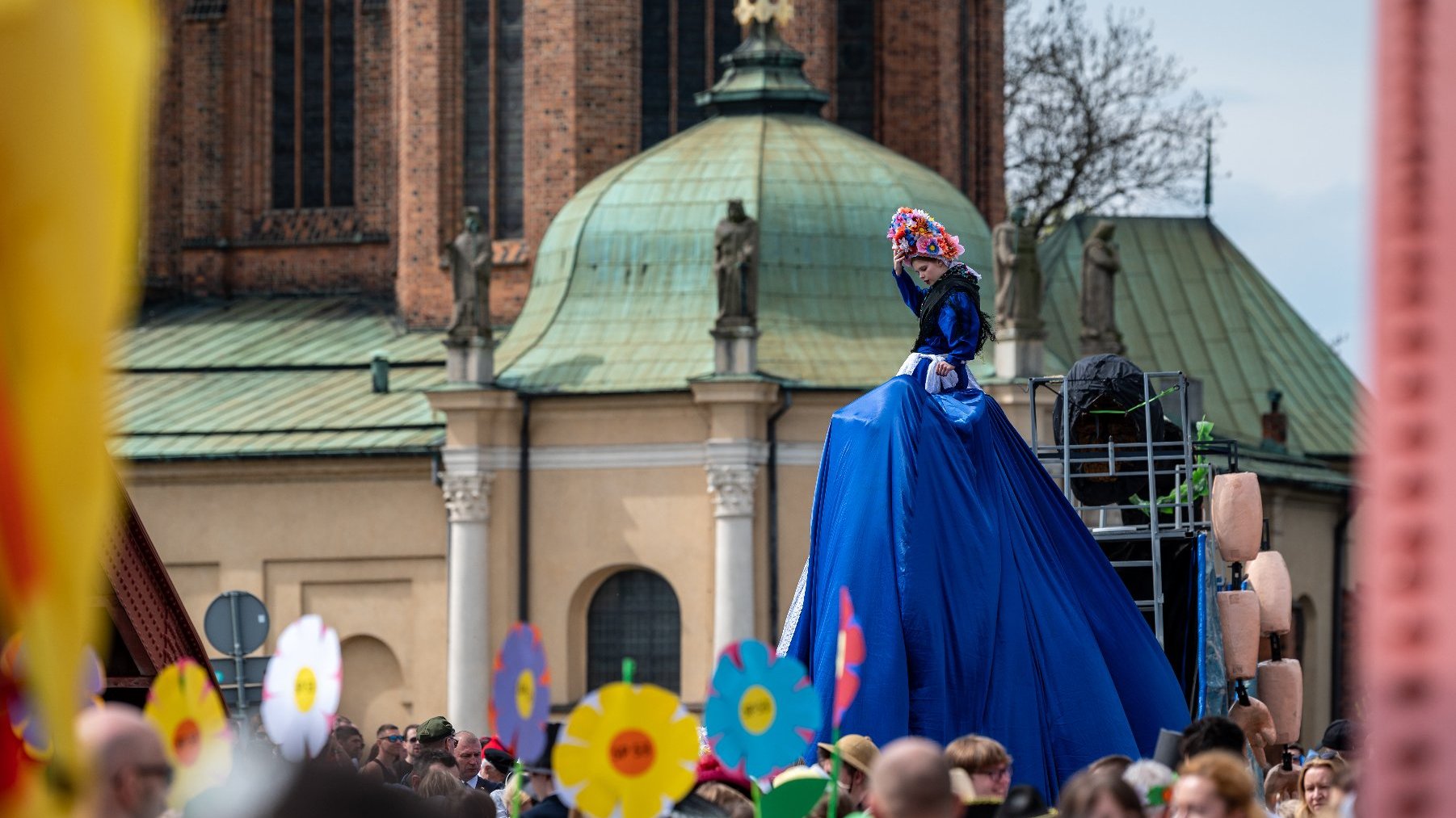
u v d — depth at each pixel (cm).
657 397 7956
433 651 8194
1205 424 3369
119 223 838
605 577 8006
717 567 7888
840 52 9862
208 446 8375
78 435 849
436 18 9525
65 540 852
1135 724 2550
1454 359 651
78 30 823
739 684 1709
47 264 836
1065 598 2519
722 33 9444
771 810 1795
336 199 10156
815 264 8381
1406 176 655
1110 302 8456
